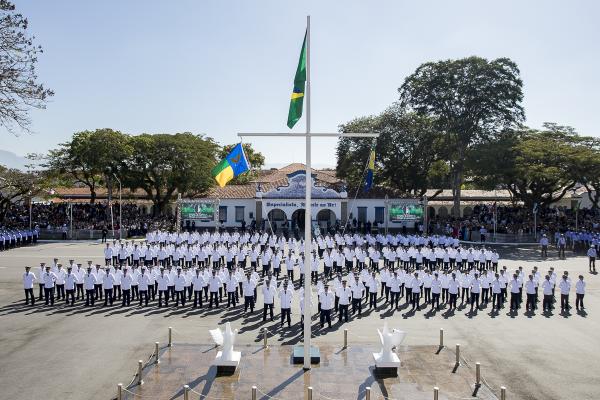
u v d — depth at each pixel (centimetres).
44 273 2595
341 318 2312
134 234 5600
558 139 5884
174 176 5978
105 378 1622
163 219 6028
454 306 2556
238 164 2116
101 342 1975
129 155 5766
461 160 6031
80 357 1809
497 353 1895
